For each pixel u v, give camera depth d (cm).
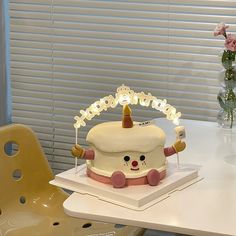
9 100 258
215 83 222
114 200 141
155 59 228
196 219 132
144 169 146
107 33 232
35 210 205
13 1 243
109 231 197
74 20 235
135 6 225
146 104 160
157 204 139
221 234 125
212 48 220
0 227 195
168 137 191
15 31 246
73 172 157
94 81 239
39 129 253
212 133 200
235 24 215
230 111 204
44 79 246
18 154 204
